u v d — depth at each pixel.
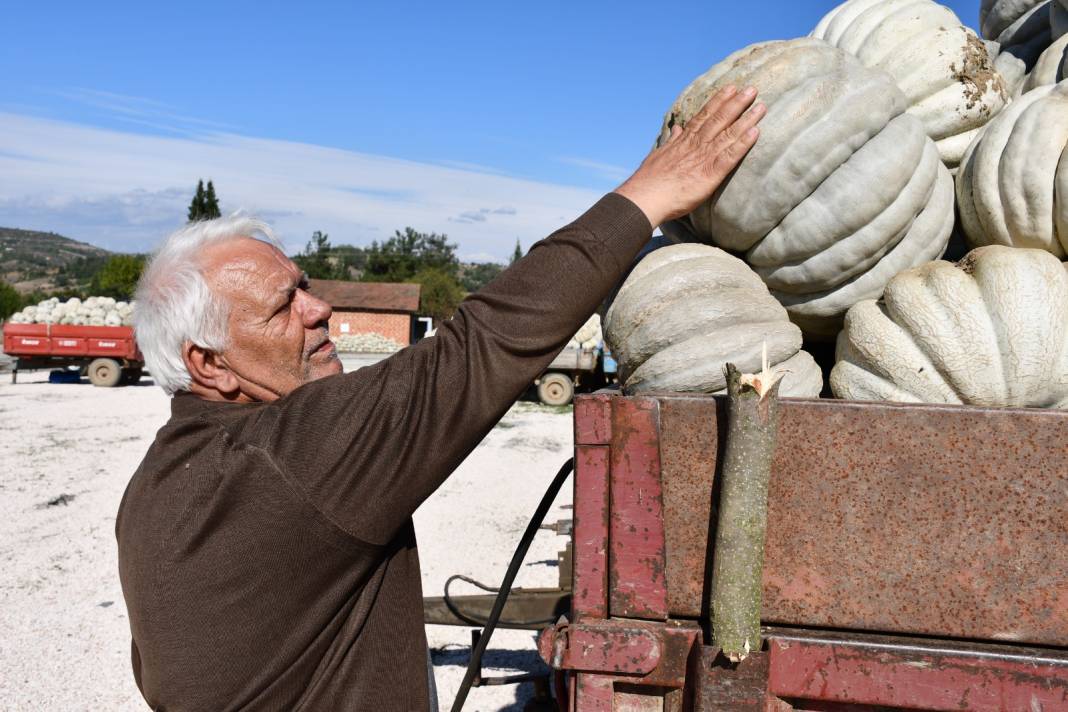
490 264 116.31
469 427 1.63
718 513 1.58
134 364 21.11
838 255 2.23
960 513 1.56
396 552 1.86
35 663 5.09
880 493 1.59
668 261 2.23
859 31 2.88
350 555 1.63
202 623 1.60
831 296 2.36
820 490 1.60
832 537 1.60
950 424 1.57
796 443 1.61
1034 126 2.28
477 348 1.61
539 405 17.81
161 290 1.77
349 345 38.53
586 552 1.67
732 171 2.11
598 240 1.69
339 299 41.78
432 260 79.31
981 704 1.48
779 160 2.09
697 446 1.65
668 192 1.85
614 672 1.60
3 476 10.02
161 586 1.61
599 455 1.67
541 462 11.25
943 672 1.49
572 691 1.67
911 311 2.05
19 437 12.83
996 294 1.96
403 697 1.80
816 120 2.10
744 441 1.51
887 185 2.16
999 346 1.95
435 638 5.66
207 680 1.61
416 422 1.60
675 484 1.66
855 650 1.52
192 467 1.63
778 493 1.62
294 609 1.62
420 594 1.94
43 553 7.17
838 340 2.33
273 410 1.64
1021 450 1.55
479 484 9.85
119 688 4.79
